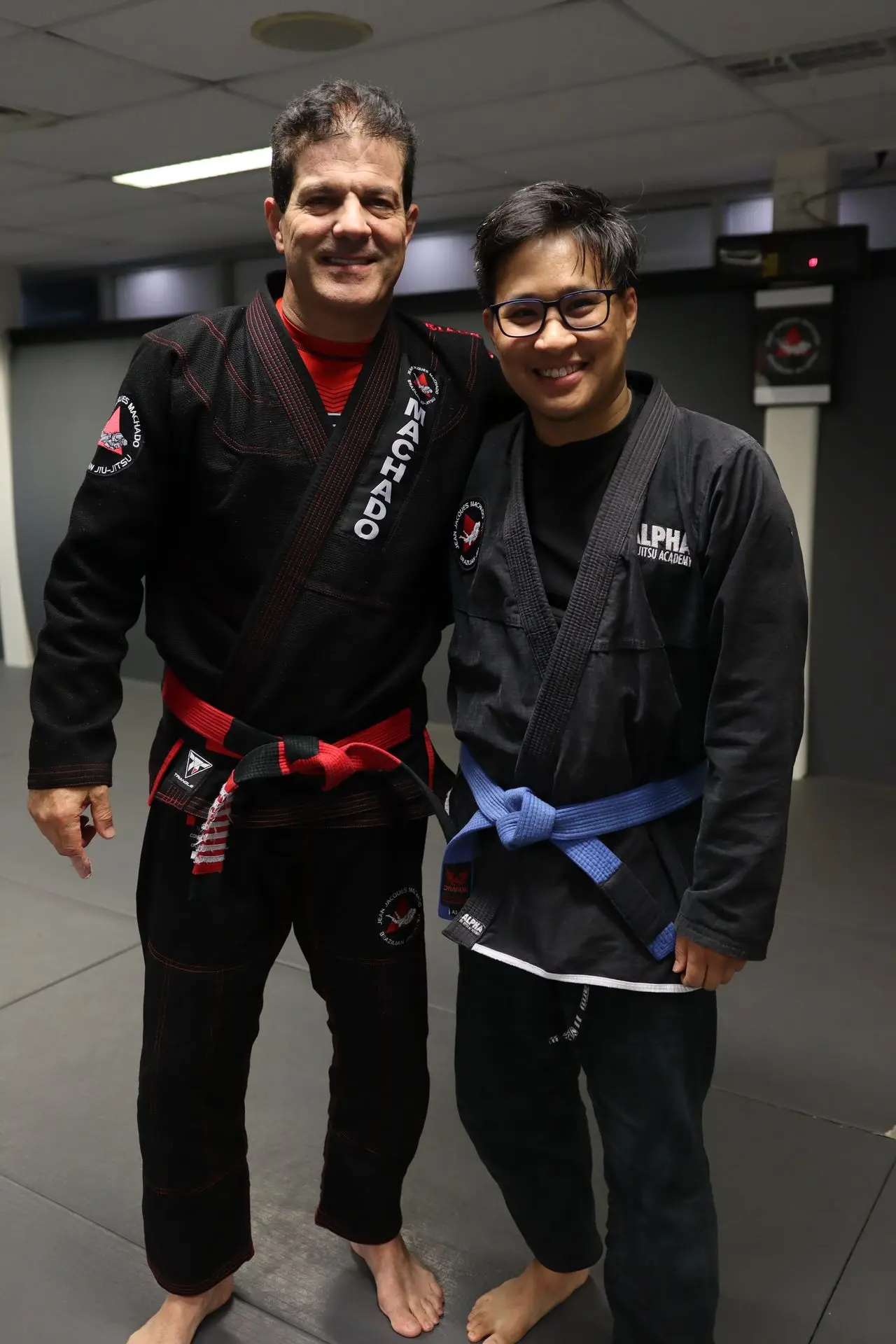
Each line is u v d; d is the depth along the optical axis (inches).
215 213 196.1
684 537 50.4
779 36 112.0
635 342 179.2
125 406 55.9
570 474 52.5
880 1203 76.6
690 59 118.7
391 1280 68.1
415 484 56.9
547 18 106.6
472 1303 68.7
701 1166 54.7
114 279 264.1
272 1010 103.2
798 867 138.0
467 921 55.6
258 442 55.2
